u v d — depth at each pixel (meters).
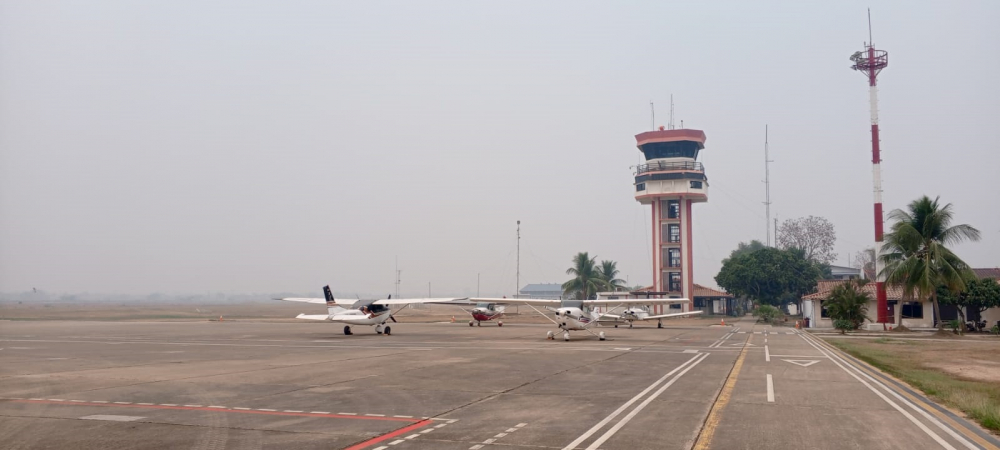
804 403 14.50
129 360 25.64
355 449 9.99
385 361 25.09
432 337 42.72
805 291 93.62
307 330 52.53
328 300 45.41
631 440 10.55
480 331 52.44
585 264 103.44
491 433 11.17
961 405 13.93
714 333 50.66
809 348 33.09
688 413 13.15
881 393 16.22
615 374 20.55
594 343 36.94
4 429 11.62
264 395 15.91
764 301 94.12
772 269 91.12
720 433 11.11
